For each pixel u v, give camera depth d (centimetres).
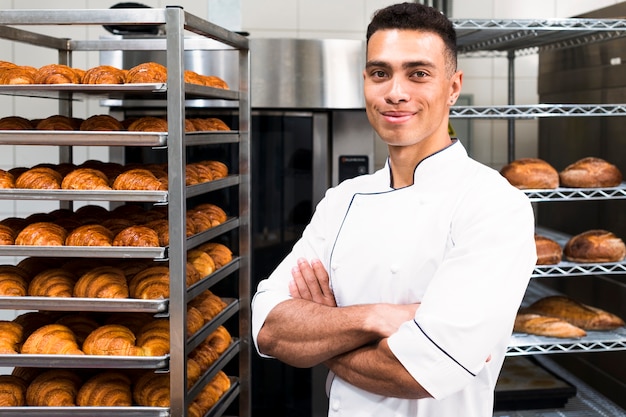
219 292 248
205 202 247
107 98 213
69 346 155
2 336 159
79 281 159
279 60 237
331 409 129
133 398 160
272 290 137
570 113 211
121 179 158
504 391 236
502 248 113
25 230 158
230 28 235
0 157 290
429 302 112
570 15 303
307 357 124
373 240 125
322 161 246
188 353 165
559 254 227
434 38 114
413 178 125
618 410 237
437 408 121
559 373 281
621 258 228
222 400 178
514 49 283
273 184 247
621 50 238
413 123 116
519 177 225
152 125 165
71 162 216
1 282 160
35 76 163
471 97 306
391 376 113
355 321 118
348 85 240
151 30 233
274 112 244
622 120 242
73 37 293
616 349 215
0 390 158
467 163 123
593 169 229
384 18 116
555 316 235
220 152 246
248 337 198
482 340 110
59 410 152
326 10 296
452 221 119
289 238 248
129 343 155
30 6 290
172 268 148
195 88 158
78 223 173
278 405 250
